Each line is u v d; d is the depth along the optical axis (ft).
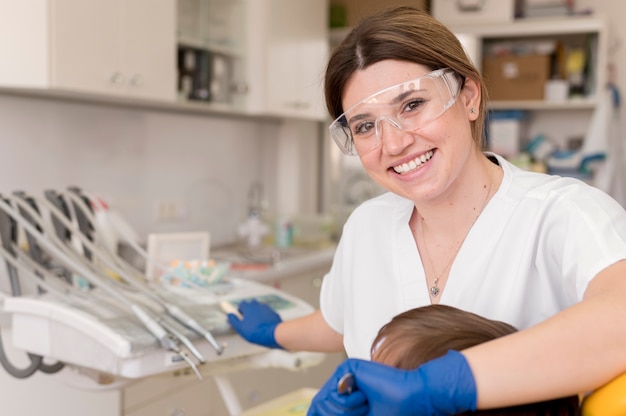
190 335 4.63
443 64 3.33
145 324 4.57
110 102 9.75
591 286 2.77
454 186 3.52
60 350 4.83
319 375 10.85
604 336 2.36
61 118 9.04
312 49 12.17
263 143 13.35
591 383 2.33
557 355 2.31
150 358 4.53
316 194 14.37
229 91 10.30
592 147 13.17
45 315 4.86
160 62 8.64
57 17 7.12
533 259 3.36
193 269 5.99
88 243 5.65
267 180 13.51
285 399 5.49
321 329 4.54
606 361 2.34
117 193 10.00
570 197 3.26
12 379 6.56
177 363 4.67
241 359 5.31
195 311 5.08
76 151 9.29
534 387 2.27
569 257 2.99
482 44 14.34
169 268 6.09
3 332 6.50
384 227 3.97
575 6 14.38
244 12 10.57
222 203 12.27
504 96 13.79
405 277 3.76
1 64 7.26
